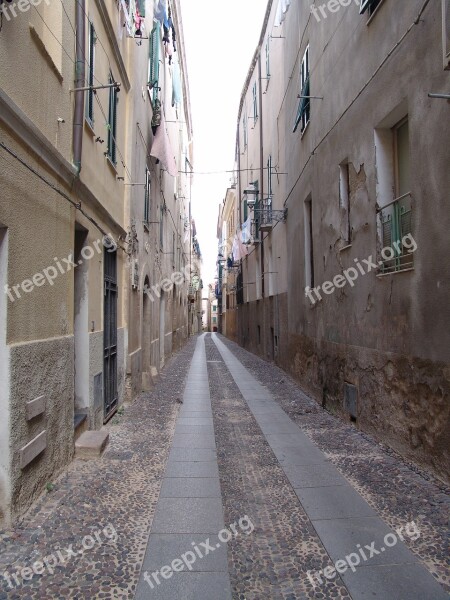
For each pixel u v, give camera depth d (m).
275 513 4.61
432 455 5.29
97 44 7.30
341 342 8.48
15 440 4.13
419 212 5.47
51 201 5.14
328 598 3.26
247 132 25.28
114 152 8.69
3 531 4.00
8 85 4.05
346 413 8.21
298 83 12.20
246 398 11.03
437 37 5.02
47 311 5.02
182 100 24.89
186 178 33.53
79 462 5.88
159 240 16.11
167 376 15.38
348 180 8.45
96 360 7.23
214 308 95.81
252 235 21.14
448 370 4.91
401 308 5.99
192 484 5.34
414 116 5.56
